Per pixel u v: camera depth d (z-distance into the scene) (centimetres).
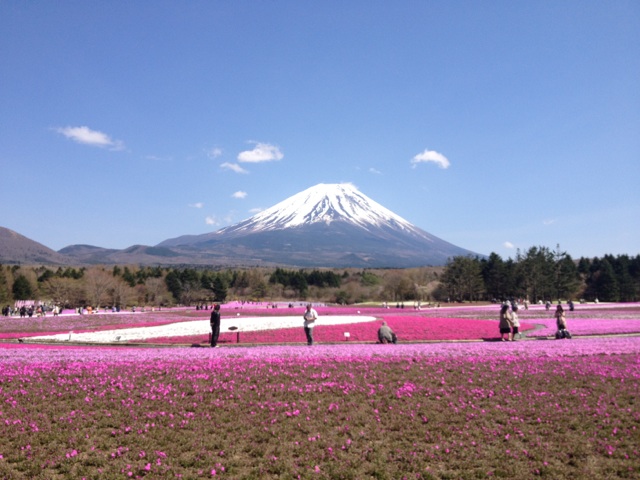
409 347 2569
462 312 7462
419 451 1213
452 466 1148
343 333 3641
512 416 1416
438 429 1336
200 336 3622
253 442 1250
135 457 1153
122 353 2358
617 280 14750
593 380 1752
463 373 1864
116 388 1648
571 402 1523
